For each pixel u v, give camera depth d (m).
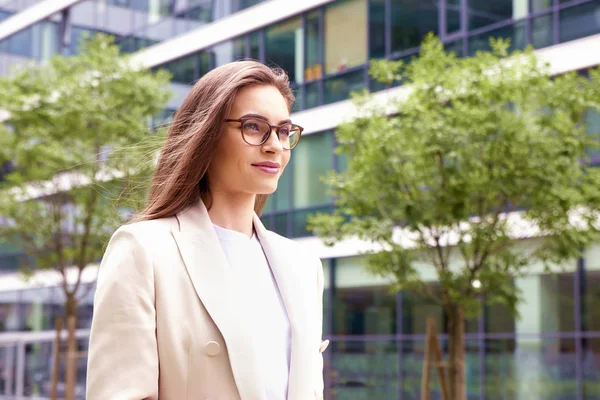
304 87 19.48
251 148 2.09
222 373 1.97
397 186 11.17
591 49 14.84
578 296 14.73
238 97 2.11
